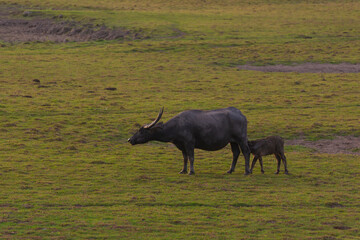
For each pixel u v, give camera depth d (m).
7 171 84.75
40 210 66.75
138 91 163.38
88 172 86.31
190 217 65.62
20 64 199.25
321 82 182.50
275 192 77.56
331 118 133.25
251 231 61.47
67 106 140.12
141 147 107.31
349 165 95.56
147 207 69.31
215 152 104.62
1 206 67.81
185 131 84.50
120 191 76.19
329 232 61.69
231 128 85.94
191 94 160.88
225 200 72.88
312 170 91.81
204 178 84.31
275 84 179.25
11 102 140.50
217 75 192.25
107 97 153.00
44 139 108.81
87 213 66.19
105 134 116.06
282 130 122.12
